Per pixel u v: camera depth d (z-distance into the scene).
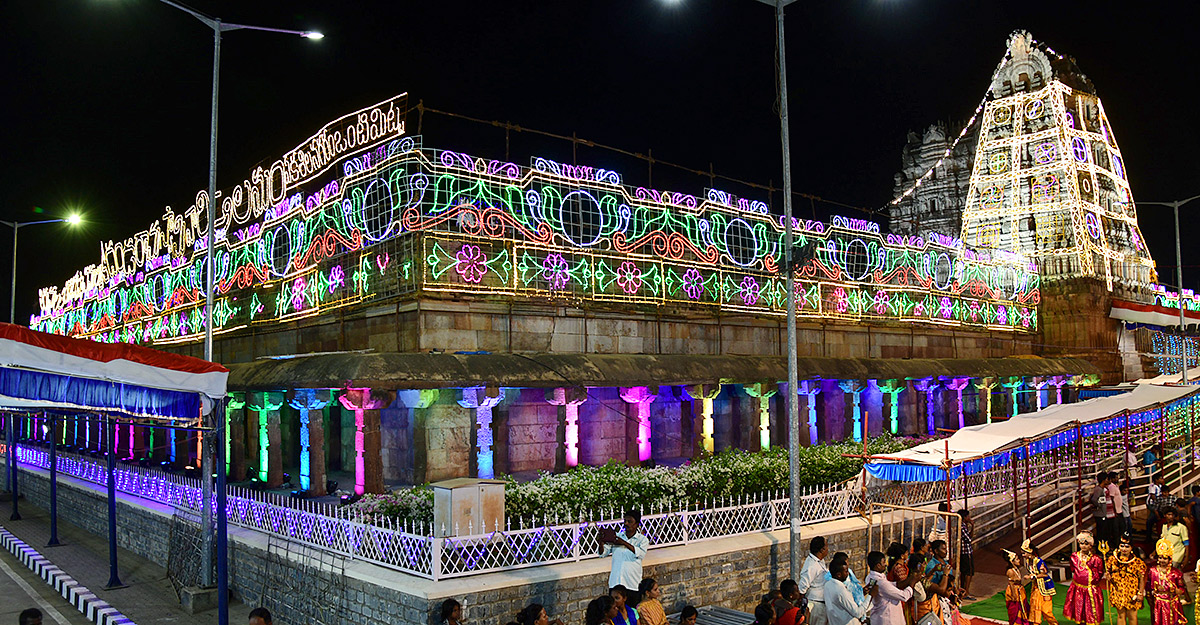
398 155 21.92
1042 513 23.89
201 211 33.19
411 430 22.16
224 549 14.62
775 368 26.97
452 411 22.50
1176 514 20.23
